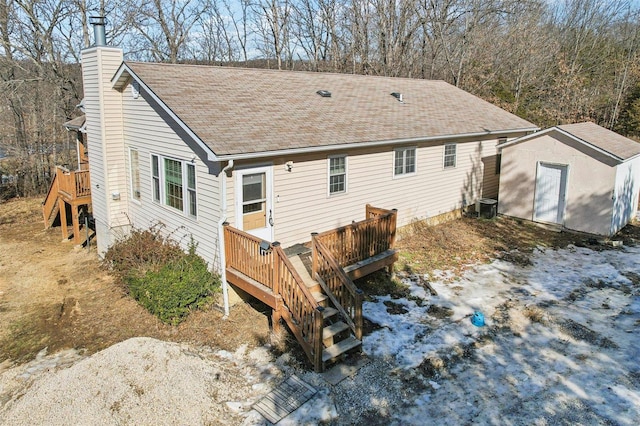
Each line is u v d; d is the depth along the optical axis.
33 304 10.25
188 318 8.94
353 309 8.01
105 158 11.98
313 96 12.86
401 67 29.19
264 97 11.52
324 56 34.41
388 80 17.23
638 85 28.73
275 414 6.33
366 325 8.60
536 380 6.95
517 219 15.34
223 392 6.81
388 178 12.50
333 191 11.06
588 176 13.37
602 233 13.31
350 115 12.30
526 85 29.36
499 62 29.69
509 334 8.30
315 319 6.97
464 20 28.41
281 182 9.78
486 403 6.47
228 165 8.40
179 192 10.18
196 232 9.85
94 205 13.29
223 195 8.71
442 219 14.88
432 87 18.50
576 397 6.55
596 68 31.64
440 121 14.42
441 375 7.12
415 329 8.48
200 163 9.20
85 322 9.25
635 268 11.21
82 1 24.02
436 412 6.32
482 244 13.01
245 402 6.62
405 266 11.36
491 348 7.86
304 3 33.47
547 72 29.56
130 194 12.32
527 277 10.83
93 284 11.22
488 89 29.23
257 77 12.82
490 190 16.89
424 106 15.53
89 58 11.81
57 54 24.45
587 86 30.44
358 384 6.93
